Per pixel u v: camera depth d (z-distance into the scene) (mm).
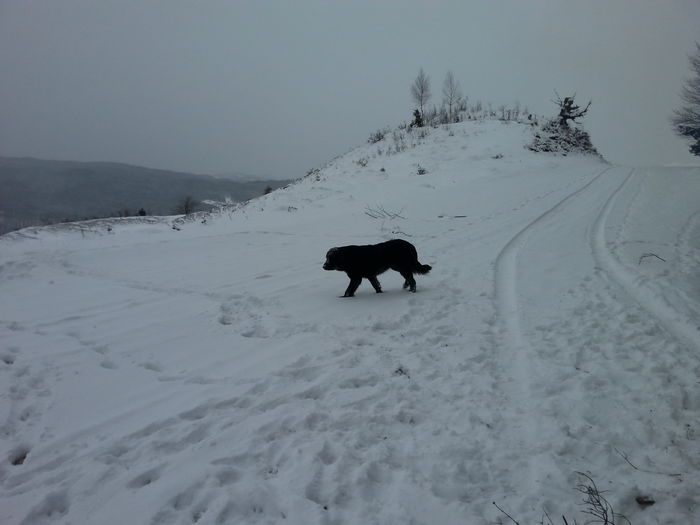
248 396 4629
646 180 21047
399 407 4383
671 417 4090
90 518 3115
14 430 4227
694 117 31094
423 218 16453
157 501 3223
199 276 10117
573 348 5477
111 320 7188
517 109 40719
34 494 3338
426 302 7359
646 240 10508
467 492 3348
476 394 4602
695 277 7723
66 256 12961
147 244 14914
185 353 5812
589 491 3254
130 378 5164
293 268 10555
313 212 21172
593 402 4359
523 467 3594
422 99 43188
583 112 37688
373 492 3357
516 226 13492
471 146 29922
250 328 6598
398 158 29062
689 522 3016
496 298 7484
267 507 3191
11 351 6016
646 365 4992
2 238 20719
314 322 6680
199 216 26062
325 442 3883
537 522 3066
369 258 7793
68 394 4812
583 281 7938
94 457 3734
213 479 3428
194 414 4367
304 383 4891
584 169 27094
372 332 6234
